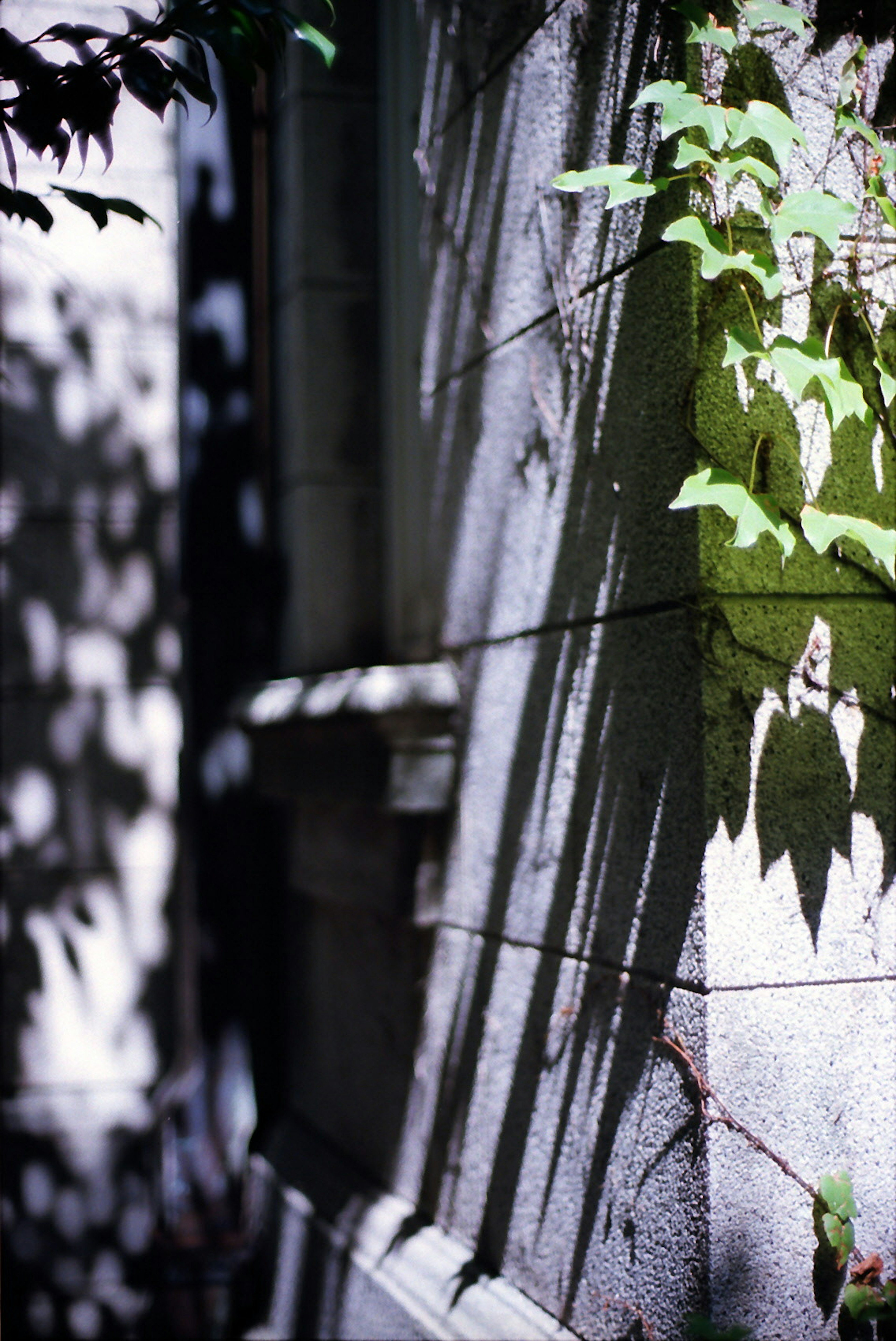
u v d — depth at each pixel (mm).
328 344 4477
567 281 2973
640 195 2336
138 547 5102
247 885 5012
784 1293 2357
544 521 3104
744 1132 2352
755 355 2297
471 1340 3105
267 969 5066
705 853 2365
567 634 2979
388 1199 4000
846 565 2523
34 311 5055
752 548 2457
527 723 3184
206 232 5020
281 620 4852
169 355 5129
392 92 4371
